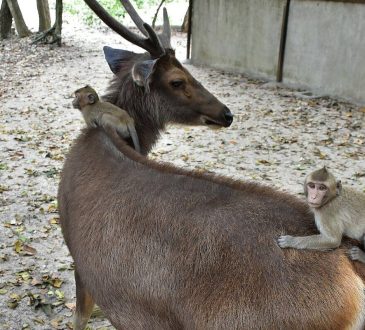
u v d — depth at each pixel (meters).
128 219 2.54
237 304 2.20
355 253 2.15
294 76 12.37
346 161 7.63
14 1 17.42
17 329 4.13
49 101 10.72
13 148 7.94
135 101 3.34
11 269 4.89
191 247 2.35
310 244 2.17
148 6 23.88
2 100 10.77
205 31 14.65
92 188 2.76
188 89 3.43
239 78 13.29
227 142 8.42
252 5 13.01
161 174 2.65
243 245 2.26
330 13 11.20
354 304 2.10
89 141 3.00
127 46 17.08
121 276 2.53
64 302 4.45
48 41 16.64
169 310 2.41
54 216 5.87
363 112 10.19
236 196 2.46
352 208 2.16
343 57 11.12
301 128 9.19
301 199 2.49
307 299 2.11
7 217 5.82
